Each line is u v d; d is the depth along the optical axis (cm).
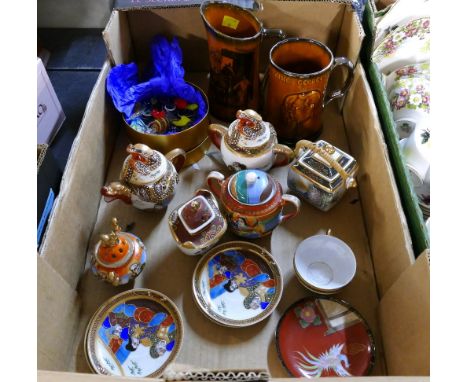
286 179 94
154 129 92
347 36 98
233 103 97
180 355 71
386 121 84
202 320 75
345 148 100
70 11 114
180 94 98
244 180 76
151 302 76
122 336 72
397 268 69
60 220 70
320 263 82
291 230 87
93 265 74
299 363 70
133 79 97
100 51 112
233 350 72
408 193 72
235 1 97
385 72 99
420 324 58
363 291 79
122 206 89
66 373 51
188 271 81
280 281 77
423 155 79
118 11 94
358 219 89
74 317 73
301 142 86
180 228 76
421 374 57
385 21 105
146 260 80
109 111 94
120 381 49
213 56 91
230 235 85
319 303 75
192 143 92
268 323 75
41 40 114
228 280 78
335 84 108
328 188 82
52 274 65
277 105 90
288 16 99
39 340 61
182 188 92
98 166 88
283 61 91
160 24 101
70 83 105
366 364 69
